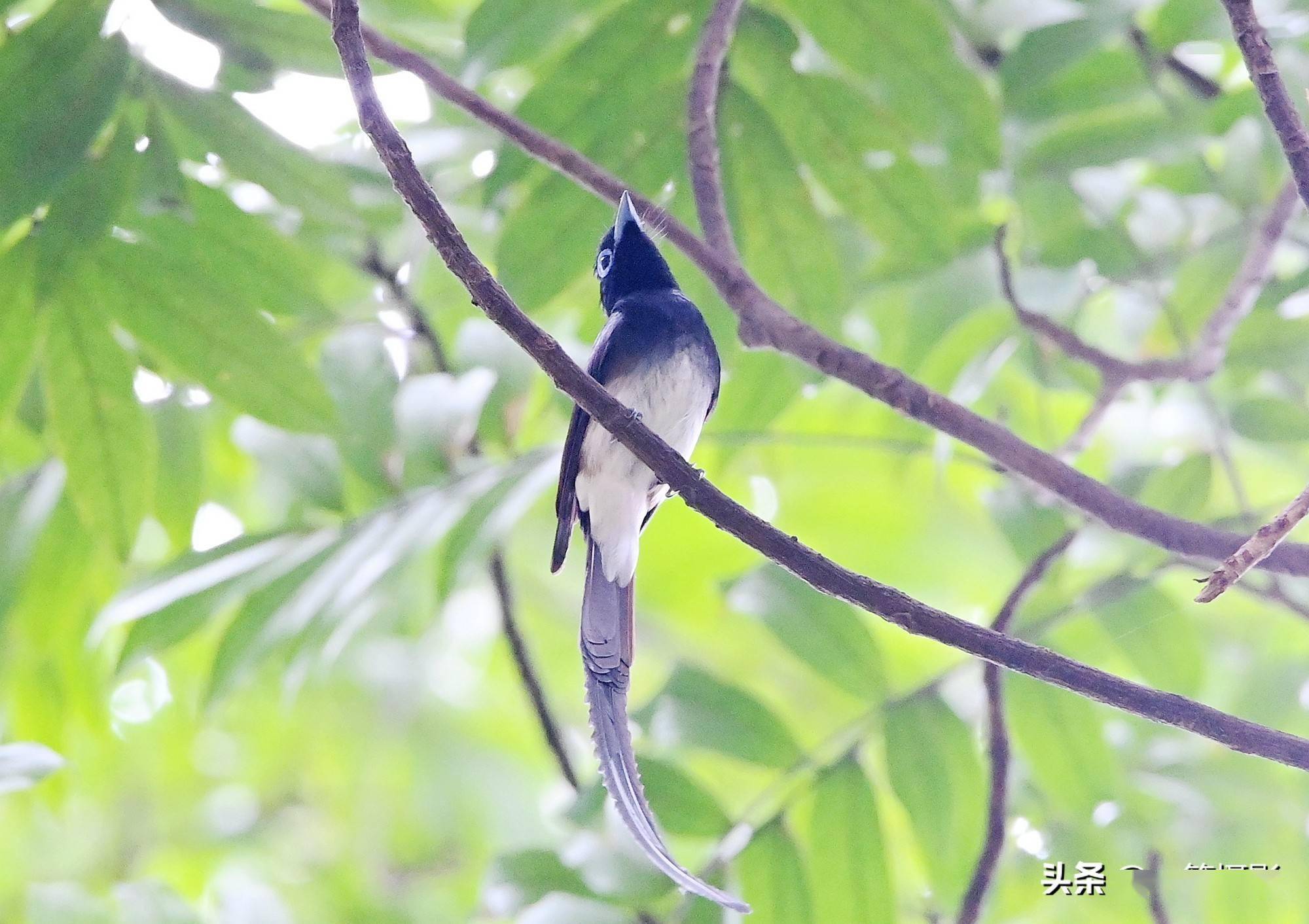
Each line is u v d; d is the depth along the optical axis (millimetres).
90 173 7340
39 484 9289
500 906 7699
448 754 14039
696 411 8406
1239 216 9430
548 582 13773
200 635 12461
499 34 7867
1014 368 10961
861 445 9492
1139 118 8992
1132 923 8375
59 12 7258
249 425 8867
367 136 5574
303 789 14141
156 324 7469
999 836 7508
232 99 7562
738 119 8070
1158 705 5082
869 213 8117
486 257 10430
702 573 12062
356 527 8555
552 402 9367
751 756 7891
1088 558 9375
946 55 7852
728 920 7434
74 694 9633
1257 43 5820
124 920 8250
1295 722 9430
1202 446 10227
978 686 8711
